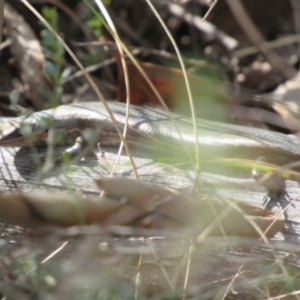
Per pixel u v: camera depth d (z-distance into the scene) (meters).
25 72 12.34
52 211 5.80
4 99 12.46
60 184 7.84
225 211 6.24
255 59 14.05
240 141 9.67
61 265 6.11
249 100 11.89
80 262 6.02
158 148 9.57
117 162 7.68
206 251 6.91
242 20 9.09
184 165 8.23
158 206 6.14
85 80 12.63
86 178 7.94
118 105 10.48
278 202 7.68
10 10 13.27
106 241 6.14
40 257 6.85
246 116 11.11
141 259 6.71
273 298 6.21
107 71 12.62
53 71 8.13
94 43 11.83
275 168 7.39
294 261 6.82
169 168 8.14
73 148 9.06
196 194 6.43
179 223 6.24
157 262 6.50
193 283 6.92
